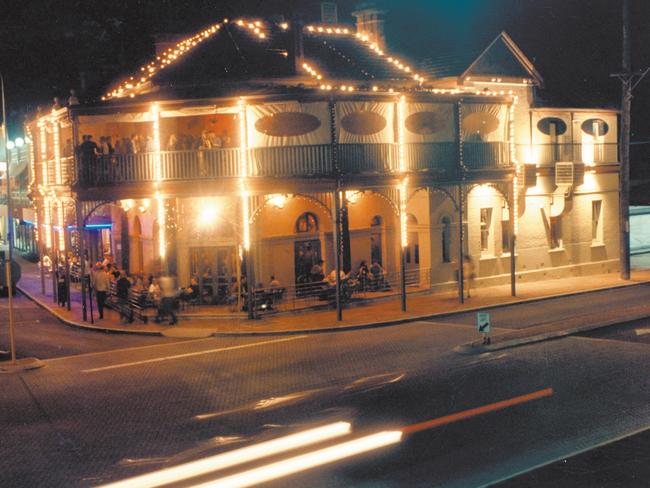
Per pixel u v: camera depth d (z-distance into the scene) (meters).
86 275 34.38
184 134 29.94
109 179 26.77
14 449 13.63
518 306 28.67
